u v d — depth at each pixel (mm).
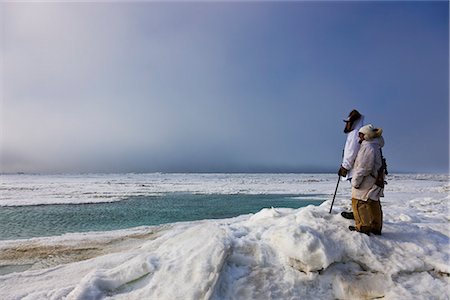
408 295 4230
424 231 5727
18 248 8984
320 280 4641
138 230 11422
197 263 4730
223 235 5410
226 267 4777
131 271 4949
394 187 39406
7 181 59406
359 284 4504
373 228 5305
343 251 4926
